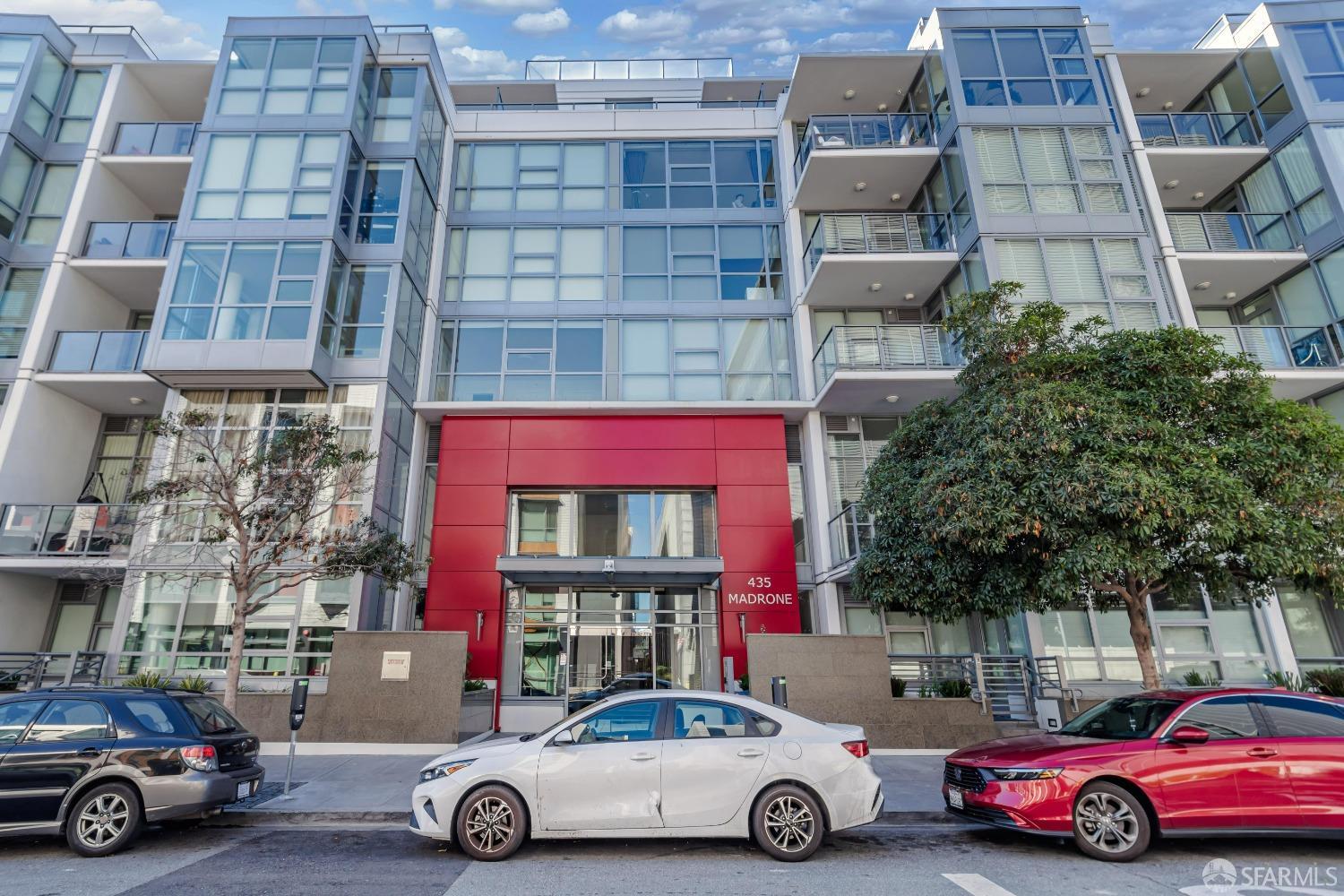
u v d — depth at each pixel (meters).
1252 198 17.06
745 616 15.24
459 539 15.62
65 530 14.11
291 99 16.06
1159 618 13.62
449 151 19.00
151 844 6.50
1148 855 5.98
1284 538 8.00
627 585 15.70
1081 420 8.70
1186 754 6.06
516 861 5.84
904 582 10.66
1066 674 13.02
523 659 15.23
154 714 6.62
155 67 17.47
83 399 16.06
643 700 6.38
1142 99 18.62
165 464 13.20
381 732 11.10
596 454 16.36
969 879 5.33
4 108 16.11
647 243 18.53
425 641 11.52
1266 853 6.03
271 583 13.54
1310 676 12.31
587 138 19.47
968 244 15.30
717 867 5.66
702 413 16.77
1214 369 9.04
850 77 17.81
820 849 6.25
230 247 14.82
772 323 17.92
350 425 14.58
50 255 15.86
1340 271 14.82
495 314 17.72
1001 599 9.59
